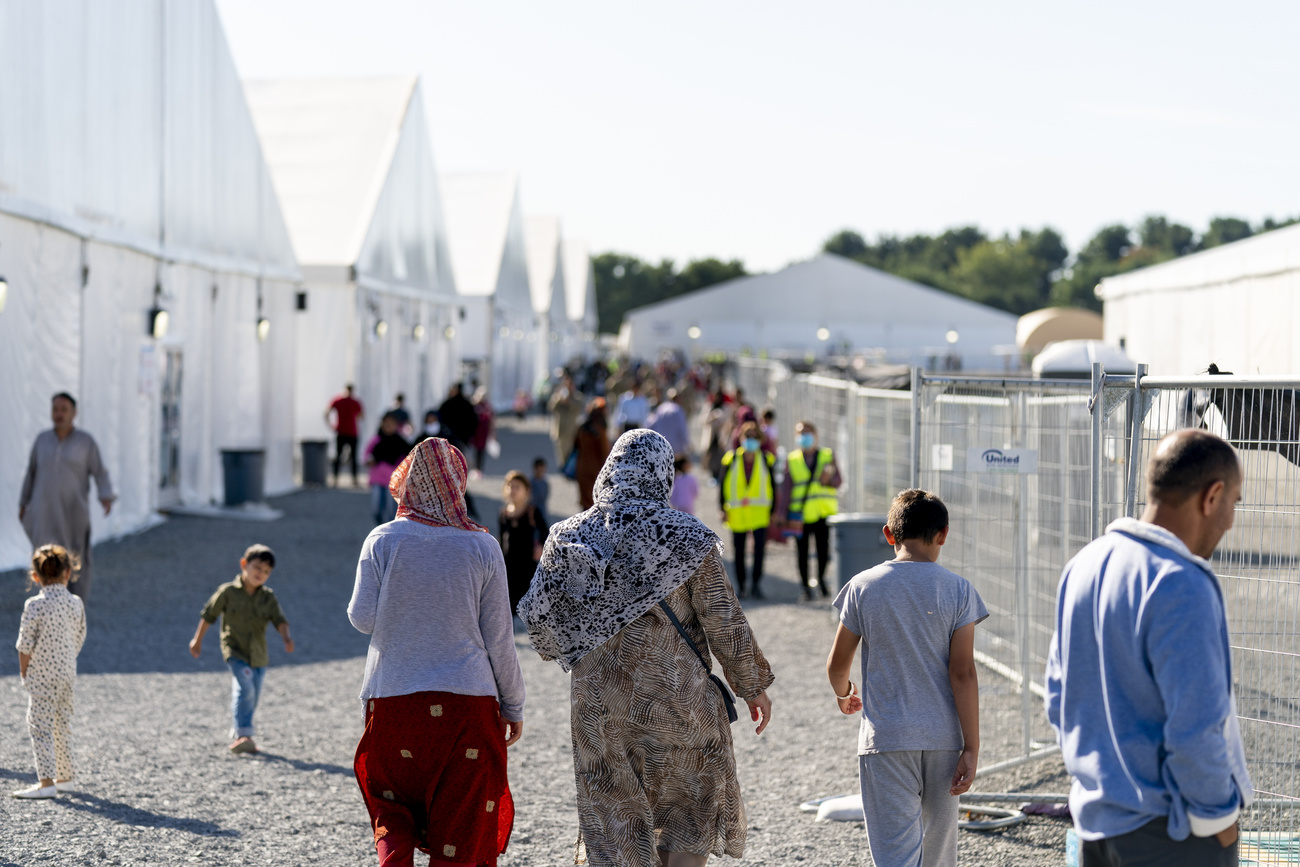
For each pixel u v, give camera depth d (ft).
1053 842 20.44
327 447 84.48
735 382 146.92
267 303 79.15
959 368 187.01
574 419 90.17
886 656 15.29
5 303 45.60
